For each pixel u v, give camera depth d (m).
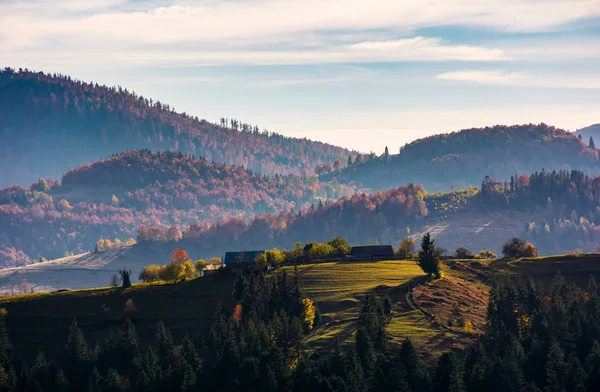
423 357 157.50
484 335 170.62
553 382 150.25
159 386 159.62
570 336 169.50
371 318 169.38
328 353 161.50
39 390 162.25
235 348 162.62
